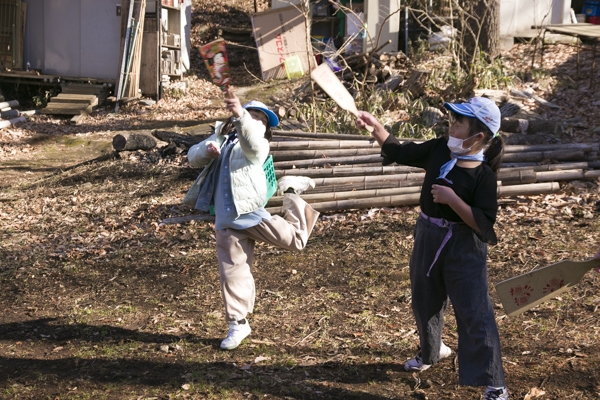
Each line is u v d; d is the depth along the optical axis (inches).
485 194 126.9
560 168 308.3
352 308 194.4
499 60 530.0
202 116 617.3
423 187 136.9
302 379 151.3
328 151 325.4
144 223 291.9
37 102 682.2
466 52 519.8
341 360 160.7
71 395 146.2
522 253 230.8
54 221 306.2
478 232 128.0
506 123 401.7
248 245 168.7
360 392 144.5
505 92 474.6
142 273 231.9
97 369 158.7
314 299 202.1
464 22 512.1
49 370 159.0
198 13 892.0
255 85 685.3
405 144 139.9
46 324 188.5
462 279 131.6
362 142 339.3
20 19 696.4
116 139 416.8
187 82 721.6
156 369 158.4
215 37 833.5
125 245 264.7
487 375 128.6
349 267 228.7
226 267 165.9
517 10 605.6
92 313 196.2
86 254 255.9
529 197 293.7
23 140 550.3
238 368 157.9
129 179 370.3
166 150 410.6
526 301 135.6
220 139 166.1
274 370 156.5
